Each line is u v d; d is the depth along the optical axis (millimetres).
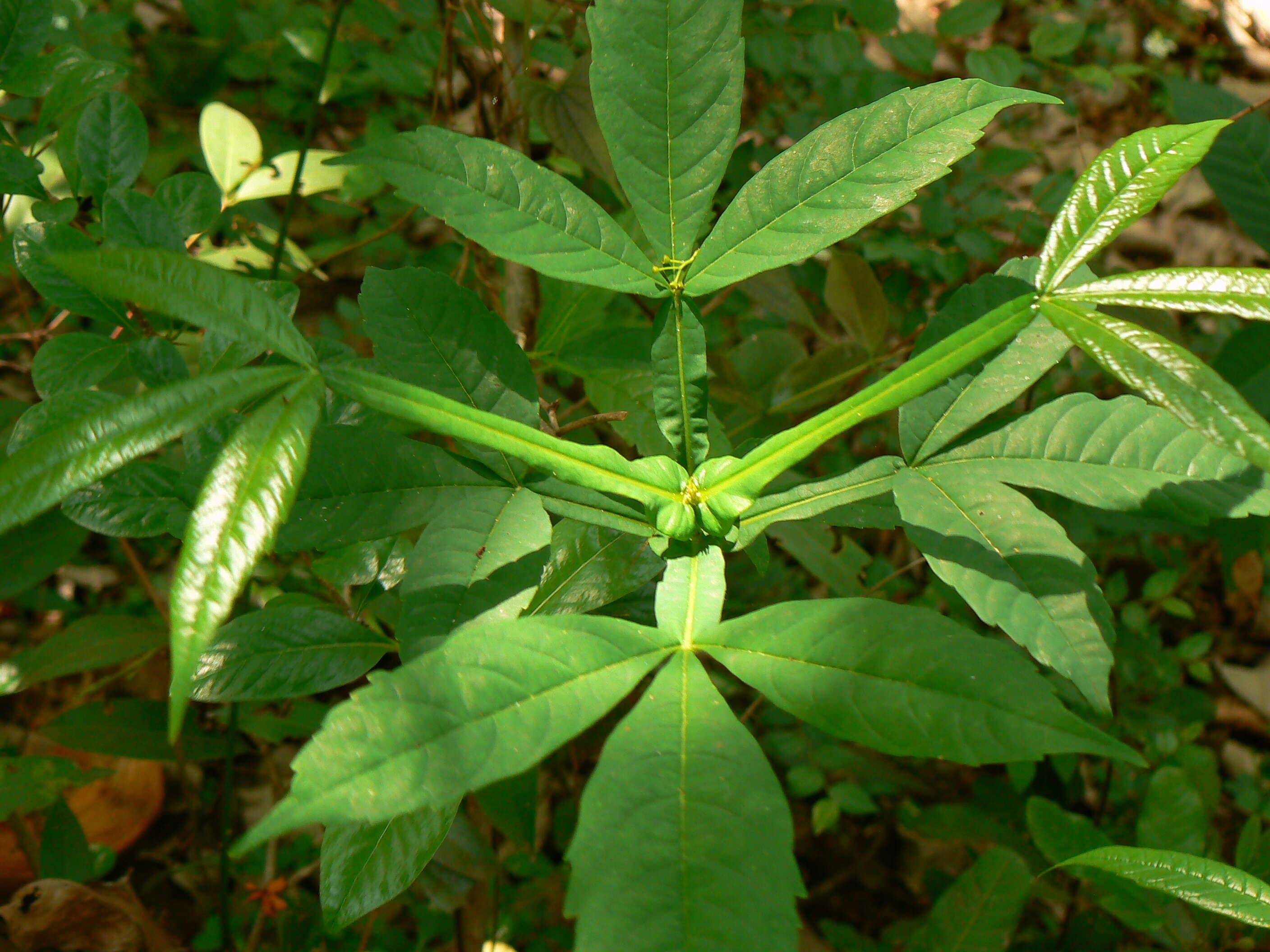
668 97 398
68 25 1030
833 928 1002
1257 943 701
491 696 307
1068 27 1273
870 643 322
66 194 833
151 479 459
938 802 1085
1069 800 966
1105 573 1202
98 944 687
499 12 789
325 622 459
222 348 474
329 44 696
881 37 1148
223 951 648
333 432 397
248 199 899
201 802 1064
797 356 975
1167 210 1618
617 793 298
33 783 622
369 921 793
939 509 386
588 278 393
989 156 1187
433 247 1305
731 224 395
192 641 279
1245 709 1288
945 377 352
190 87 1253
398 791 290
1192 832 657
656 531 386
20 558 625
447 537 381
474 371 418
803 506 396
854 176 387
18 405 672
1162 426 389
